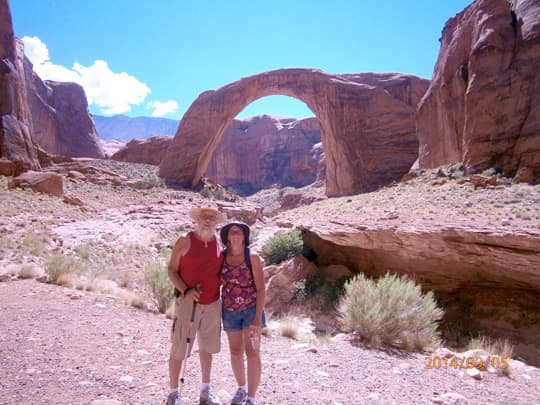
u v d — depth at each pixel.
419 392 3.47
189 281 2.86
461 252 10.14
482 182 15.23
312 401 2.99
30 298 6.54
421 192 17.64
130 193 29.20
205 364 2.84
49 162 34.47
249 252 2.90
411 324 6.16
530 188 13.47
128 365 3.63
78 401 2.67
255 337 2.80
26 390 2.79
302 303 11.87
